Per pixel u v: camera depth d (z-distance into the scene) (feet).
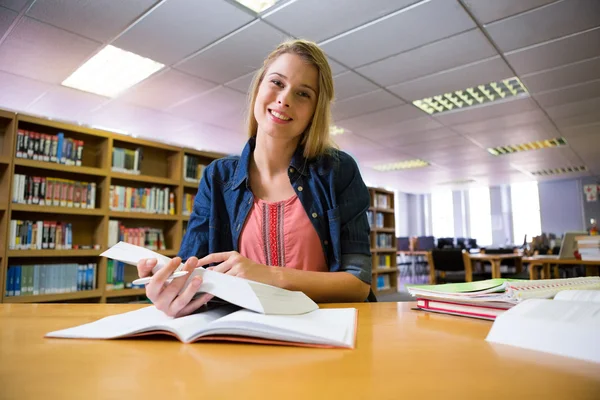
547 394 0.96
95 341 1.56
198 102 15.78
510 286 2.06
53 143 10.84
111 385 1.02
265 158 3.79
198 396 0.94
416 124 18.37
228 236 3.87
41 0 9.14
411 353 1.38
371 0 9.09
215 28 10.27
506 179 34.17
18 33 10.53
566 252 13.78
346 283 3.01
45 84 13.98
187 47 11.28
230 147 23.58
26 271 10.30
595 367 1.20
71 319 2.11
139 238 12.54
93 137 12.19
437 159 26.17
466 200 42.34
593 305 1.54
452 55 11.69
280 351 1.40
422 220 45.19
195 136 20.98
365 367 1.20
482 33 10.48
